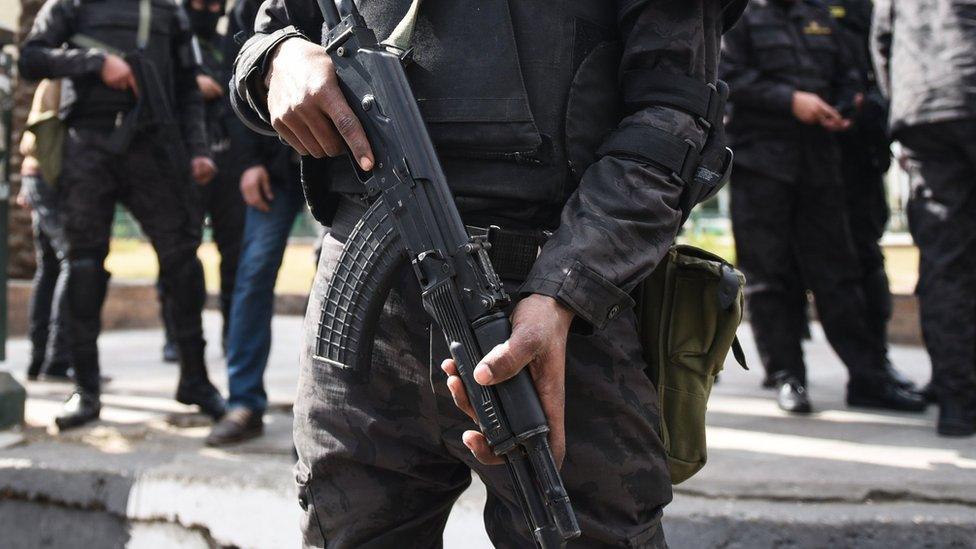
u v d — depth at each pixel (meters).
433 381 1.19
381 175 1.17
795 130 3.67
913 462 2.72
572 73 1.19
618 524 1.19
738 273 1.31
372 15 1.26
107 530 2.75
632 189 1.10
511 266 1.17
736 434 3.16
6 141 3.83
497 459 1.09
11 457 2.93
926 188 3.22
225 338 4.64
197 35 4.64
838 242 3.70
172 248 3.48
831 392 4.14
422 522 1.31
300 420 1.32
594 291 1.06
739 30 3.69
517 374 1.05
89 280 3.43
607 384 1.18
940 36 3.16
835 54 3.71
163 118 3.43
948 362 3.13
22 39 6.76
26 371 4.95
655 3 1.16
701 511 2.31
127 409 3.76
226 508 2.60
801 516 2.28
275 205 3.23
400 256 1.17
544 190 1.18
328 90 1.17
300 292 8.52
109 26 3.45
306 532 1.33
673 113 1.14
